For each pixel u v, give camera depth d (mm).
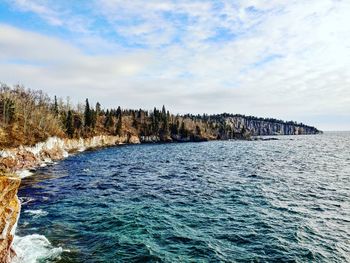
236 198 34469
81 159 84250
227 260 18891
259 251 20266
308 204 31797
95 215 27781
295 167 61750
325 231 23969
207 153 103000
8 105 91500
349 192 37438
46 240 21625
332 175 50938
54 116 132250
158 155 97125
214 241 21875
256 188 39969
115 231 23609
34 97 143875
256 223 25781
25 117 90312
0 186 16328
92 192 38125
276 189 39250
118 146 155250
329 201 33000
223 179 47656
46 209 29797
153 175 52906
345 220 26609
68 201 33188
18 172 55500
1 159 59781
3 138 69375
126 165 68875
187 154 99812
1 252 16281
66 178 49375
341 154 94188
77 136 134250
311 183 43500
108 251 19953
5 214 16750
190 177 50250
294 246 21094
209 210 29734
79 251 19922
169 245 21078
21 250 19703
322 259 19156
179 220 26531
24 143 73562
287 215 28016
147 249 20203
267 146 144625
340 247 20984
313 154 94938
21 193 37312
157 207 30781
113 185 43000
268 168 60312
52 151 87000
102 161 78312
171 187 41344
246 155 92812
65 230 23781
